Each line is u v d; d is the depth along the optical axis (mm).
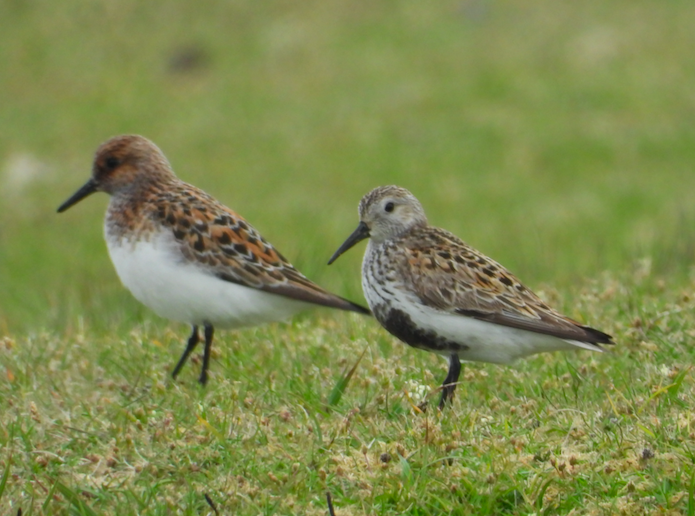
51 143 32906
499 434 9078
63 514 8023
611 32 35406
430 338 10680
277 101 34062
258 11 39219
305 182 29672
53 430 9445
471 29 36812
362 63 35500
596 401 9750
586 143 30109
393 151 30625
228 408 9914
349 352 11414
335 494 8312
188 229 11359
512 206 27516
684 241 17312
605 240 24250
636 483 8148
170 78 36031
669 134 30094
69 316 15539
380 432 9180
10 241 27500
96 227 28312
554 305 13297
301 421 9578
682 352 10938
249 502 8086
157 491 8367
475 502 8094
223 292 11359
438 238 11141
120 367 11492
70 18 39312
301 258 18578
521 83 33281
